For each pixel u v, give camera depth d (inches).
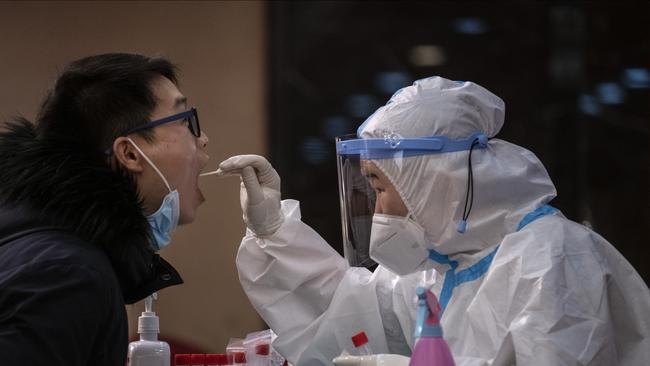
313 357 156.1
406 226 140.2
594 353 121.7
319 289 157.8
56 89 135.0
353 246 147.2
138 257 130.0
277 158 299.3
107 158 133.0
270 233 155.6
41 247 120.8
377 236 141.9
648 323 135.3
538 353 120.3
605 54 297.4
